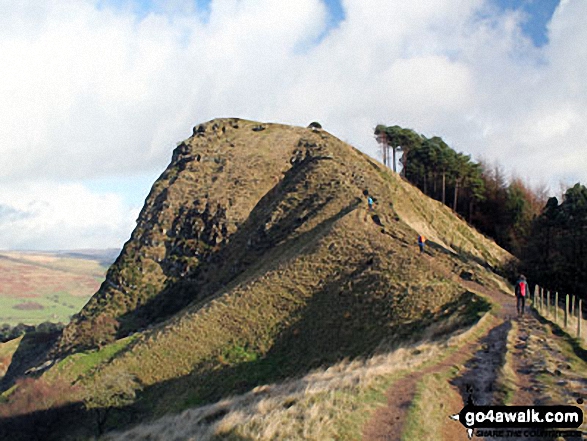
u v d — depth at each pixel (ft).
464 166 344.90
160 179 338.54
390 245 161.27
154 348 159.22
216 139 349.00
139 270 274.77
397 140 364.38
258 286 168.14
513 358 67.05
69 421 138.82
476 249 258.37
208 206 288.71
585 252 194.59
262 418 54.39
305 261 170.60
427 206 281.74
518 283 98.22
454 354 72.74
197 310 177.88
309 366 117.50
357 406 50.88
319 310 141.59
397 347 100.68
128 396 137.39
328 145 319.88
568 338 77.51
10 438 137.08
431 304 116.16
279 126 367.86
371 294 134.31
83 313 266.98
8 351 290.97
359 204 208.74
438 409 49.83
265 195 294.25
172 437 78.64
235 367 132.57
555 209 223.10
